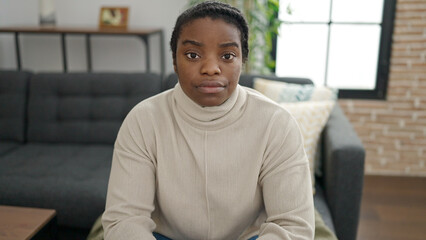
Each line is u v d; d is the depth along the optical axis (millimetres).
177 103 1002
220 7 896
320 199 1706
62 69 3184
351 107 2818
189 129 999
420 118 2758
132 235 920
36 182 1794
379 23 2742
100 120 2285
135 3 2961
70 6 3020
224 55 893
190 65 890
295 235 924
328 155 1692
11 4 3016
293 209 953
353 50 2826
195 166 997
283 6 2818
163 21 2973
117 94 2295
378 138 2838
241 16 920
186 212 1010
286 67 2930
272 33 2850
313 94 1999
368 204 2473
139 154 1002
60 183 1788
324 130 1876
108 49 3092
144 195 989
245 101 1022
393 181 2785
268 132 991
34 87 2322
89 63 2816
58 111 2303
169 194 1003
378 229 2197
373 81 2852
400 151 2834
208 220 1014
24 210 1405
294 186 964
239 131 1001
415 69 2699
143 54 3066
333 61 2863
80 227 1760
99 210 1720
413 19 2629
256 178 995
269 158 997
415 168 2852
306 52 2879
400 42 2680
